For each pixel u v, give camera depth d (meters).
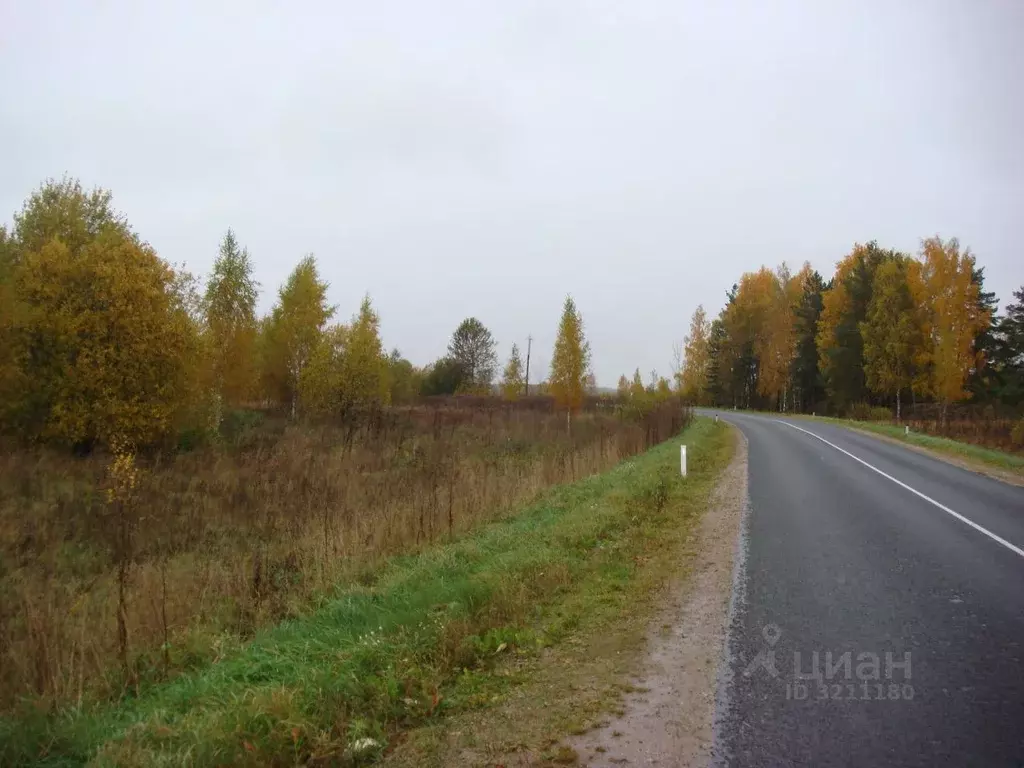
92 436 22.62
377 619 6.44
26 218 25.55
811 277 62.50
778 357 59.81
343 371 31.53
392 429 29.61
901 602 6.77
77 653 6.29
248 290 31.97
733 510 12.29
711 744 4.04
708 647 5.68
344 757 4.04
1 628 7.01
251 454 22.92
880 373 41.94
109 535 11.97
